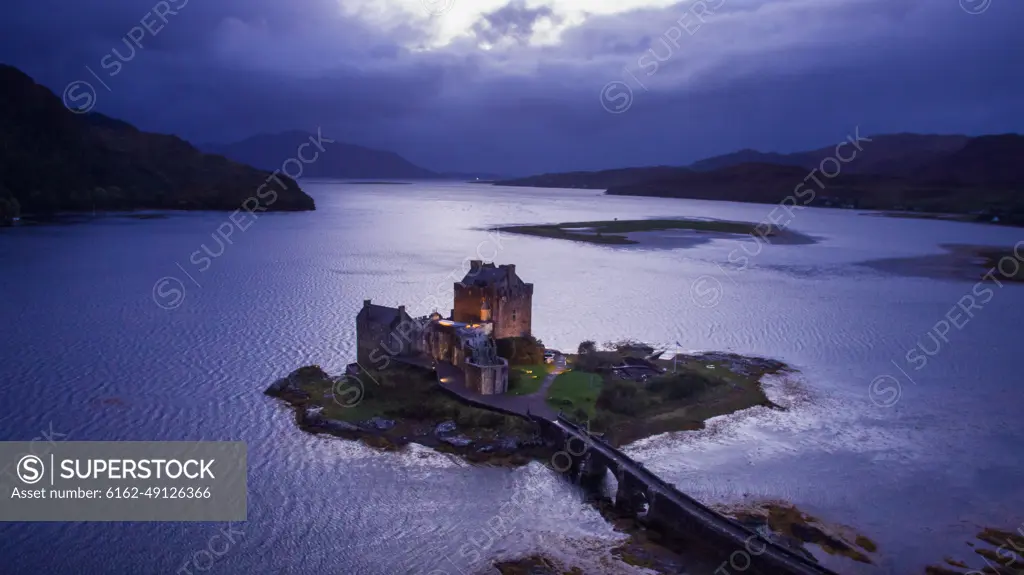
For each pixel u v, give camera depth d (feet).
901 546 175.01
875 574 162.81
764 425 252.83
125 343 345.51
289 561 165.68
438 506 191.42
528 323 320.50
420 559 166.91
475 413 240.53
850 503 196.85
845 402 279.90
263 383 286.87
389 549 170.81
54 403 261.03
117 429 238.27
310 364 314.14
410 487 201.05
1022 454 231.71
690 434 241.76
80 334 361.92
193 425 242.37
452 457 219.20
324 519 183.73
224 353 329.93
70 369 302.04
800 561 155.33
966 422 260.01
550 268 626.23
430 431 236.02
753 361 331.77
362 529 179.32
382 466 212.84
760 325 412.16
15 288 482.69
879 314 448.65
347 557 167.32
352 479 204.95
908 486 207.82
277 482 203.10
